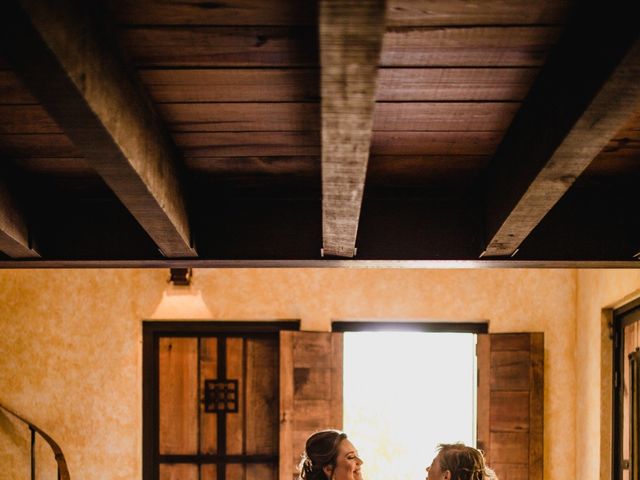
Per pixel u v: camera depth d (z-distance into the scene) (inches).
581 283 231.0
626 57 63.0
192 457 238.8
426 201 116.2
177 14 68.8
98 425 235.6
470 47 74.5
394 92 84.0
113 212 116.5
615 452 207.9
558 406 235.9
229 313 238.7
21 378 236.8
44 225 116.0
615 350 209.8
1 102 85.4
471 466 141.3
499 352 234.5
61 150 99.4
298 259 114.9
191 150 99.9
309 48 74.2
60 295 238.5
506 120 92.2
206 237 114.9
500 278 238.5
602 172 109.0
